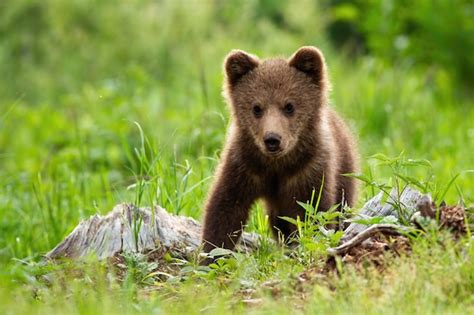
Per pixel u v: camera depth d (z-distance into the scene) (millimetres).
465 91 27219
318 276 9086
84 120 21203
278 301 8828
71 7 27328
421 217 9391
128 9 27844
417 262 8727
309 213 10625
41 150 20391
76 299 8984
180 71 26469
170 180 13055
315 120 12242
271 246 10820
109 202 14797
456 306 8258
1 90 26031
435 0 27844
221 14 28906
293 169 12078
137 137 19328
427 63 27938
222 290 9352
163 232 11312
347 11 29250
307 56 12344
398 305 8086
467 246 9016
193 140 16688
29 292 9562
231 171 12078
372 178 12695
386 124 20344
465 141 19594
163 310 8617
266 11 30031
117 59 27172
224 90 12742
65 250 11250
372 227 9570
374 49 28641
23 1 27406
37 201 14750
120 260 10875
